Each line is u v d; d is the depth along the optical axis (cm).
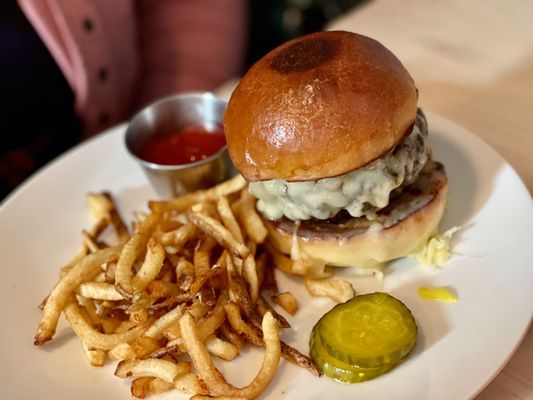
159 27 52
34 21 43
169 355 25
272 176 25
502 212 28
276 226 27
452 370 22
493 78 39
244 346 25
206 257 27
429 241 27
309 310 27
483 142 31
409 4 47
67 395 25
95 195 33
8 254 31
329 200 25
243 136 25
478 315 24
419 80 40
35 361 26
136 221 32
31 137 47
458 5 46
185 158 33
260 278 27
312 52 25
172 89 52
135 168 36
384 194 25
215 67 53
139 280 25
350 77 24
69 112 48
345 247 26
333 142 24
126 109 52
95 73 45
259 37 59
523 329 23
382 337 23
